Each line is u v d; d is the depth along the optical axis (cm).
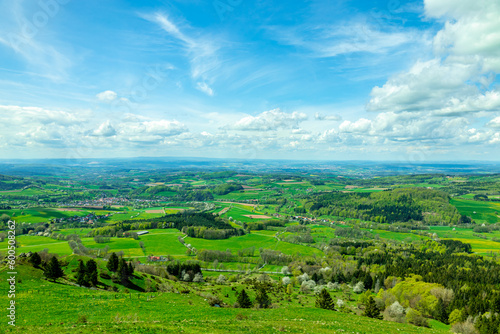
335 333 4584
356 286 11294
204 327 4478
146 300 6562
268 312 6731
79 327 4016
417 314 7906
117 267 8200
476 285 9725
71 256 8881
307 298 9962
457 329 6931
